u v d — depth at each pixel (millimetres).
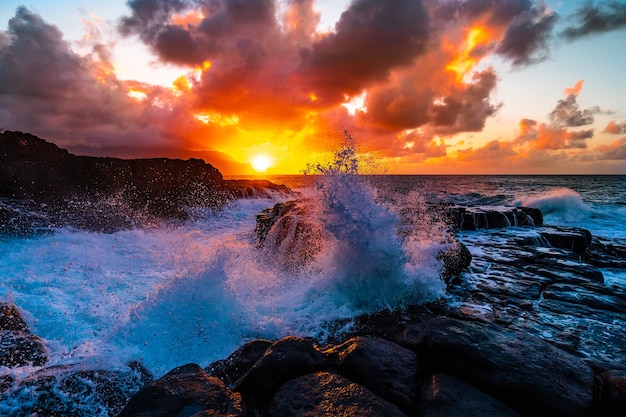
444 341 2828
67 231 8773
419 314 3945
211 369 2926
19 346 3223
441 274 4734
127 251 7547
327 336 3531
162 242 8703
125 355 3232
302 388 2473
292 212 7109
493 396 2396
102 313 4199
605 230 12477
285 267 5629
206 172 22797
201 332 3604
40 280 5223
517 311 3955
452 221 8797
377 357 2797
